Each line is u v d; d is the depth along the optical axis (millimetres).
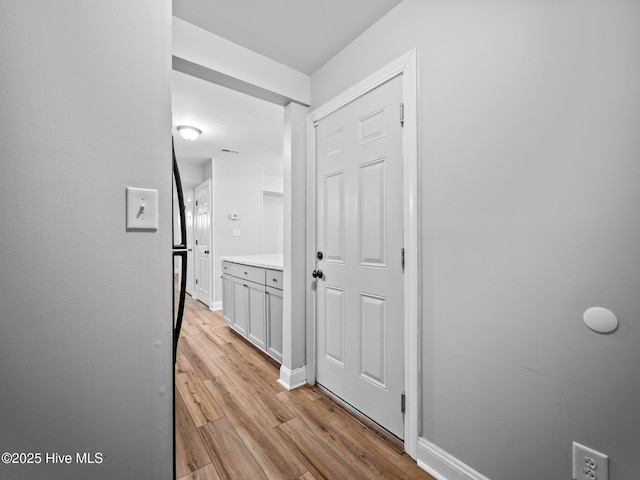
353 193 1625
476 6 1061
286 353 1965
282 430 1479
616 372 773
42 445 605
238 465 1247
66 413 625
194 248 4953
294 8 1397
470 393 1094
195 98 2363
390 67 1382
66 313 623
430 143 1223
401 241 1361
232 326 2984
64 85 617
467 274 1099
